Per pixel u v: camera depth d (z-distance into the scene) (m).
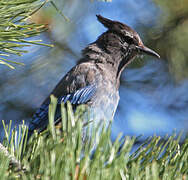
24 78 11.61
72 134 4.60
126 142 4.39
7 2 5.96
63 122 4.74
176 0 11.50
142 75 12.14
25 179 4.40
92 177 4.25
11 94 11.62
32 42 5.85
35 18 10.31
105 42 11.41
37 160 4.89
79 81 10.54
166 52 11.77
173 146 5.30
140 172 4.94
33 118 9.95
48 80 11.75
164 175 4.90
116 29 11.42
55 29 11.41
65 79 10.72
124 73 12.17
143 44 11.55
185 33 11.55
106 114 10.38
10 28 6.06
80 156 4.65
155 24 11.73
